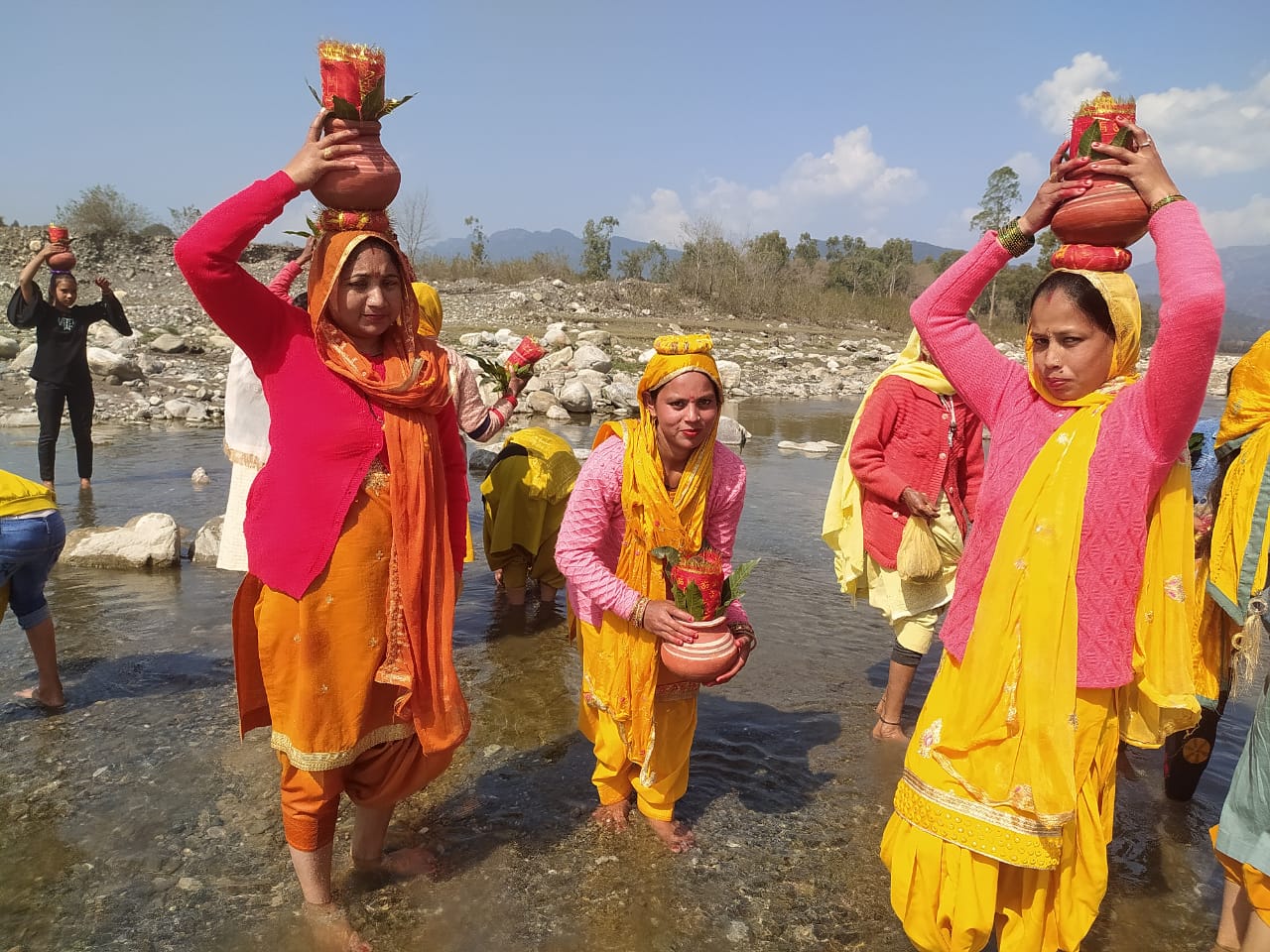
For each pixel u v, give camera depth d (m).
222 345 19.94
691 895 3.25
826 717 4.78
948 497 4.41
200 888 3.17
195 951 2.86
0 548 4.04
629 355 22.09
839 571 4.76
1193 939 3.13
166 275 34.72
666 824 3.59
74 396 8.85
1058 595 2.46
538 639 5.71
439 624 2.99
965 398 2.84
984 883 2.54
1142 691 2.59
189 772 3.93
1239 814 2.74
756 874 3.39
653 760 3.48
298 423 2.79
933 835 2.61
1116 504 2.45
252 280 2.77
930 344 2.85
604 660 3.40
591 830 3.64
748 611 6.39
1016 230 2.68
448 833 3.59
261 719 3.15
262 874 3.26
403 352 2.98
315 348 2.84
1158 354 2.34
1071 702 2.47
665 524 3.25
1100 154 2.47
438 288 37.62
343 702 2.83
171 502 8.54
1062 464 2.50
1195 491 4.07
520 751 4.28
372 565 2.83
